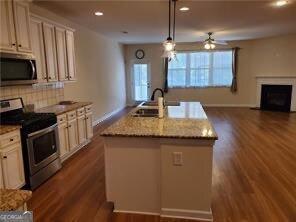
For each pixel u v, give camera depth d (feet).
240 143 15.70
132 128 8.36
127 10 14.32
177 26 19.25
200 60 30.55
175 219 7.93
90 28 20.01
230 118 23.81
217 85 30.73
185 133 7.58
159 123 9.04
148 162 7.99
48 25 12.48
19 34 10.15
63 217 8.07
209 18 16.51
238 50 29.48
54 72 13.12
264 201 8.84
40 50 11.90
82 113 15.14
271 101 28.58
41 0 12.28
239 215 8.03
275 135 17.48
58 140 11.95
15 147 8.99
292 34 25.53
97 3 12.89
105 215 8.20
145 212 8.34
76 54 18.22
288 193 9.39
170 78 31.55
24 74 10.36
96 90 22.36
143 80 32.35
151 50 31.24
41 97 13.73
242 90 30.42
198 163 7.55
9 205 3.12
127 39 26.94
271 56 27.58
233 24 18.70
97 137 17.88
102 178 11.02
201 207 7.83
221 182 10.32
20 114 11.07
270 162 12.48
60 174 11.50
